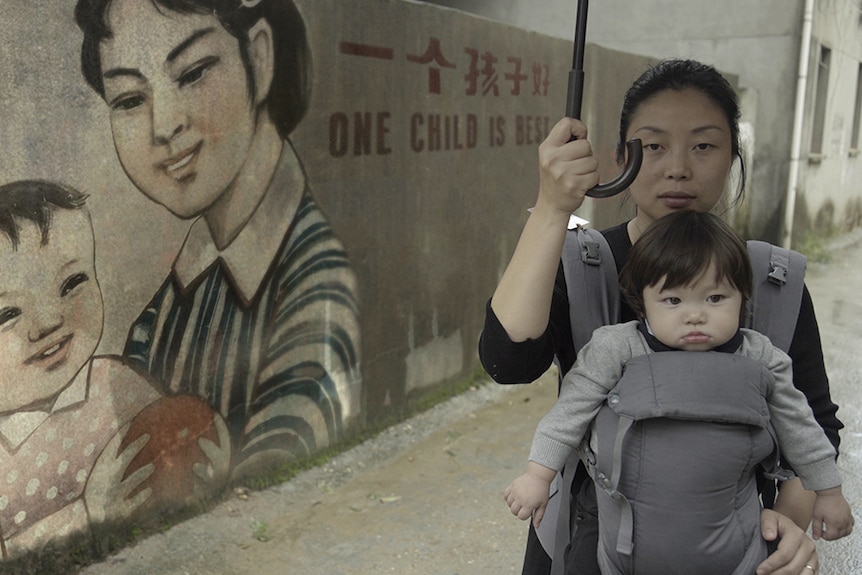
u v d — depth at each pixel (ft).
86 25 8.78
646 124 5.01
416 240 14.74
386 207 13.83
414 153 14.38
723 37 32.19
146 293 9.86
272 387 12.00
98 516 9.79
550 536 5.12
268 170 11.30
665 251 4.44
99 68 8.97
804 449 4.58
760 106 32.35
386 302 14.16
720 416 4.30
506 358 4.62
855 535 11.68
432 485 12.63
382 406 14.44
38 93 8.43
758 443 4.41
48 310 8.81
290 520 11.37
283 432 12.34
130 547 10.14
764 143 32.60
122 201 9.41
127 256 9.56
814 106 35.22
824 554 11.20
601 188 4.36
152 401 10.19
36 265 8.64
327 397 13.10
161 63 9.61
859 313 25.11
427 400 15.66
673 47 32.63
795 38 31.24
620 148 5.28
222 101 10.42
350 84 12.65
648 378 4.39
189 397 10.71
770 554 4.61
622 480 4.48
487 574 10.31
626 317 4.97
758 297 4.83
